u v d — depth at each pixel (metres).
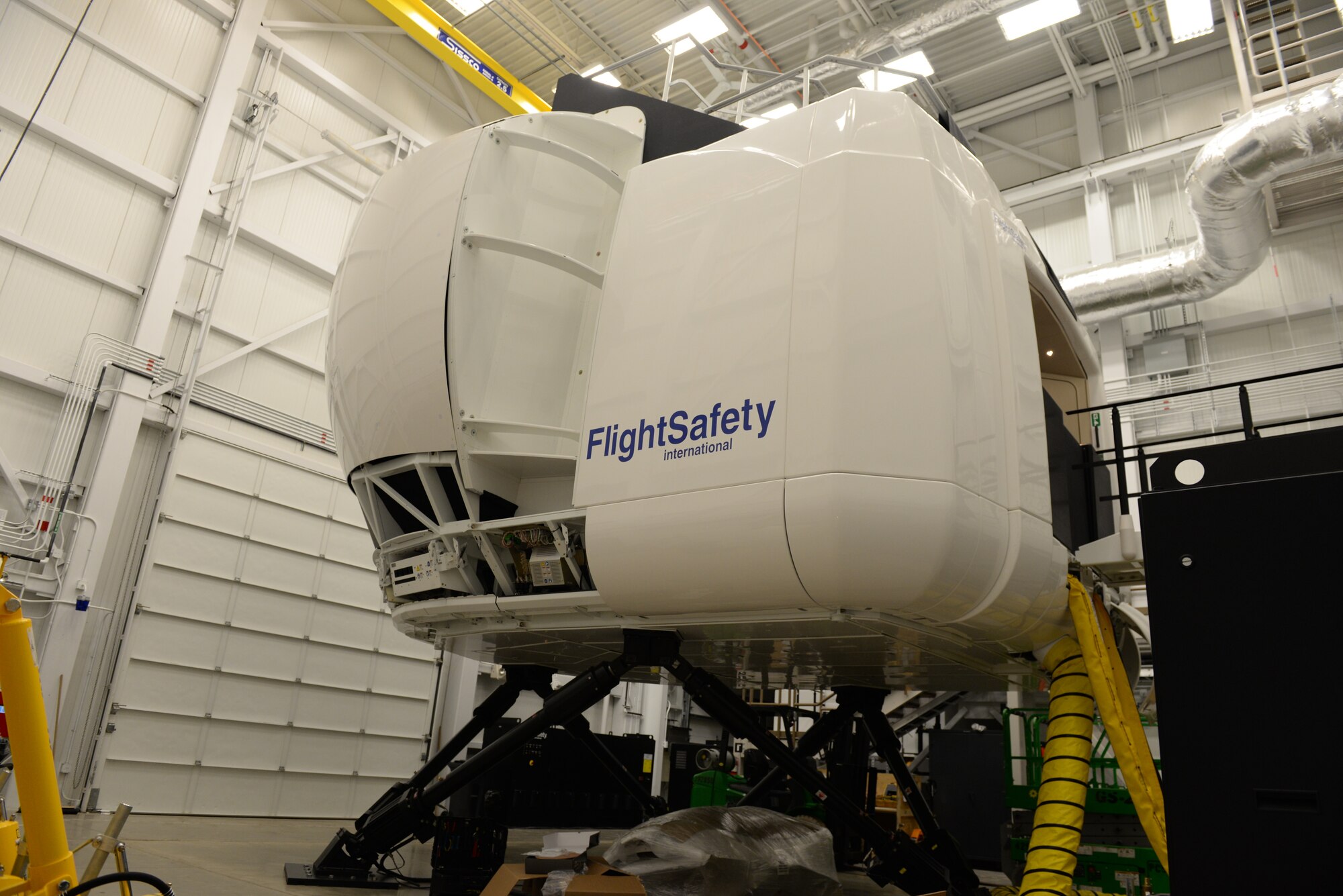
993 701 11.44
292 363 10.95
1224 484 2.88
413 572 5.25
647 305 4.57
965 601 3.94
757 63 13.29
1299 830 2.42
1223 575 2.71
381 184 5.71
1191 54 13.13
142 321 9.43
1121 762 4.07
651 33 13.04
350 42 12.16
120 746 8.77
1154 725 7.61
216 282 10.12
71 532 8.70
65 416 8.78
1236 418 11.52
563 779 8.97
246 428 10.34
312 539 10.80
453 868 4.64
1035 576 4.12
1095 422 6.32
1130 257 12.66
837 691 6.78
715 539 3.90
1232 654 2.64
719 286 4.32
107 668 8.84
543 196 5.45
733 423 3.99
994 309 4.29
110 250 9.44
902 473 3.63
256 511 10.28
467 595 5.32
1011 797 6.68
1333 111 8.98
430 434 4.92
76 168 9.28
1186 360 12.08
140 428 9.48
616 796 9.31
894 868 4.78
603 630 4.95
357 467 5.46
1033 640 4.70
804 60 13.27
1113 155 13.50
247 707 9.86
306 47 11.62
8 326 8.62
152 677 9.10
